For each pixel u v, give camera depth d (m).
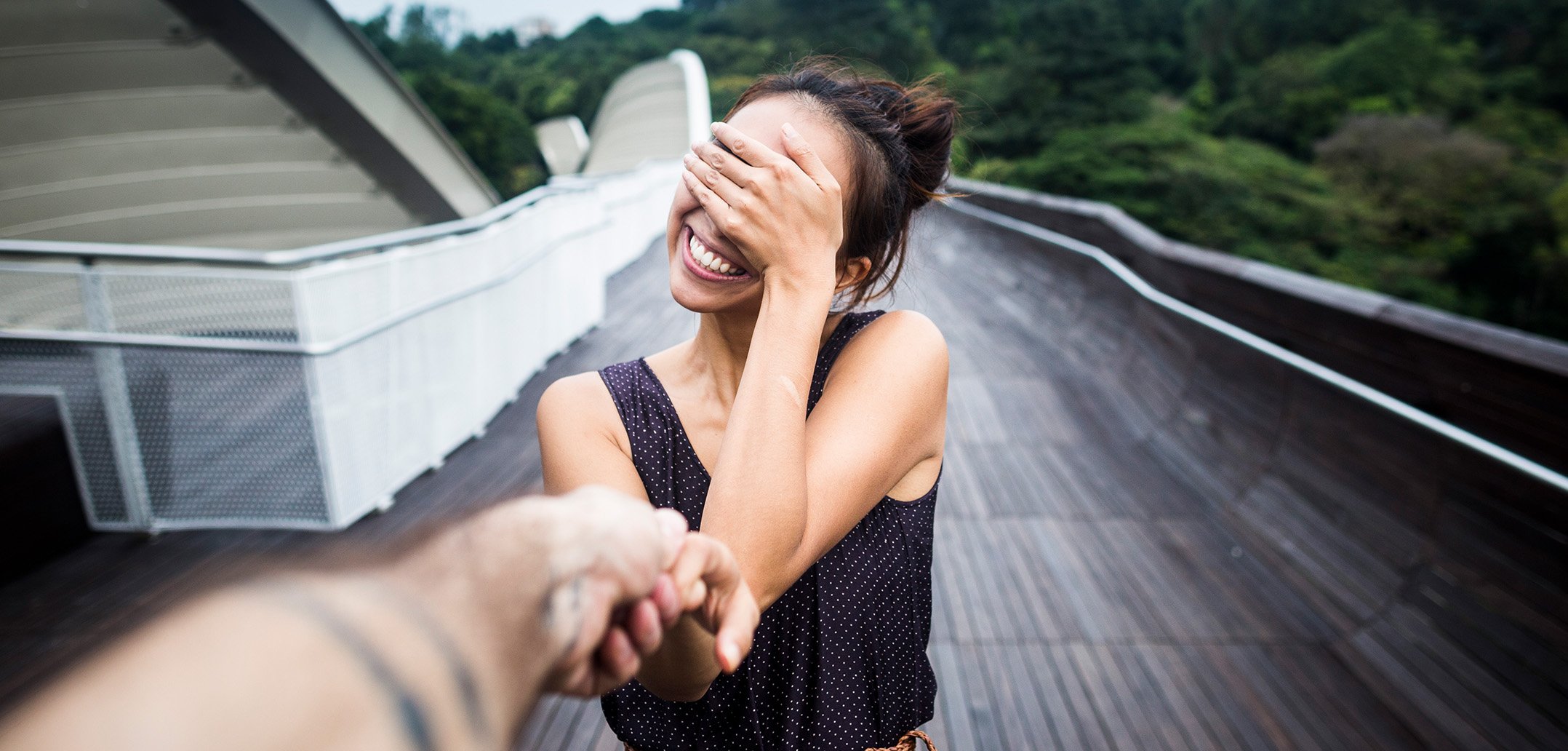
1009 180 40.16
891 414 0.82
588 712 2.51
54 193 12.23
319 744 0.16
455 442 4.68
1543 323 31.84
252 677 0.16
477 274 4.97
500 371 5.35
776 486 0.66
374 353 3.84
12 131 11.29
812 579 0.88
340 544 0.23
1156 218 37.97
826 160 0.82
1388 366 3.15
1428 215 34.00
